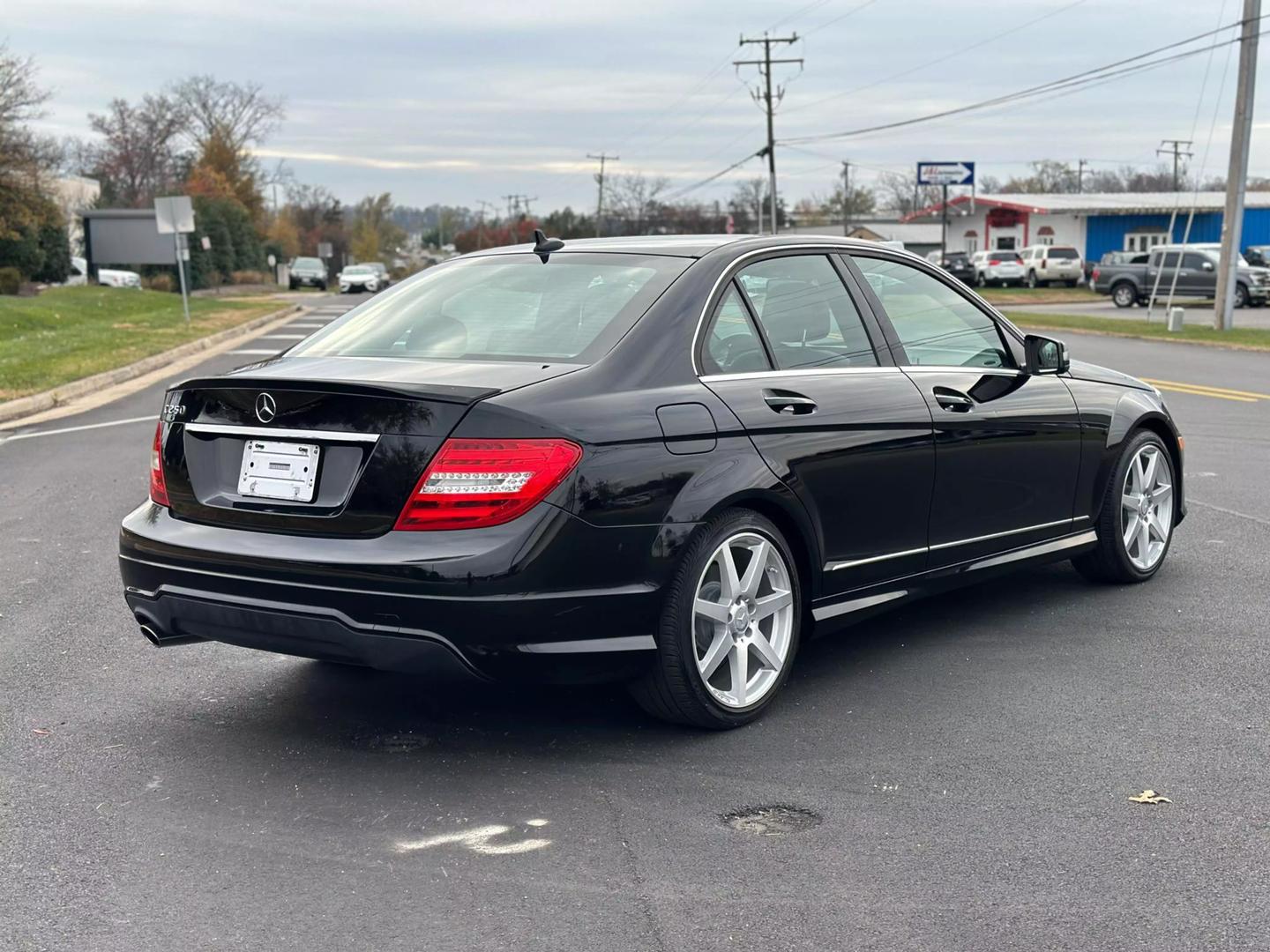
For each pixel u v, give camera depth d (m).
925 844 3.44
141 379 18.28
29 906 3.14
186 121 90.38
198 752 4.20
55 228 49.50
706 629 4.22
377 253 132.38
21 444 11.65
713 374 4.25
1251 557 6.75
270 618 3.89
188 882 3.27
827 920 3.03
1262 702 4.57
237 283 71.31
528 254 4.82
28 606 6.05
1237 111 26.73
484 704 4.63
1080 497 5.80
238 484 4.05
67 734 4.37
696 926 3.01
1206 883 3.20
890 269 5.15
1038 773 3.93
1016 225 64.06
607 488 3.82
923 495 4.91
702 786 3.85
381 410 3.78
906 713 4.48
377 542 3.74
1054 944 2.91
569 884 3.23
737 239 4.75
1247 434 11.62
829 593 4.64
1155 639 5.33
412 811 3.70
